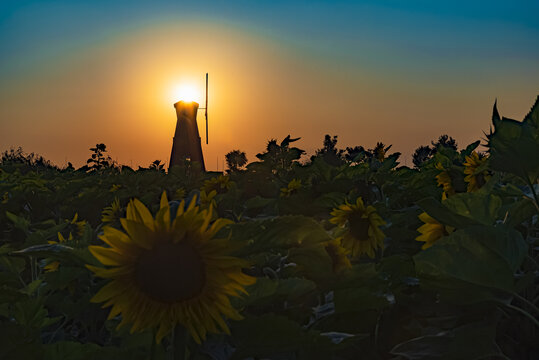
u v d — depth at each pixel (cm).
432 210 211
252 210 516
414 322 267
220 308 135
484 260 178
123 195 638
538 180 213
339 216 346
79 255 150
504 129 194
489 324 197
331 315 226
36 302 197
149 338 188
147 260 133
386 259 282
